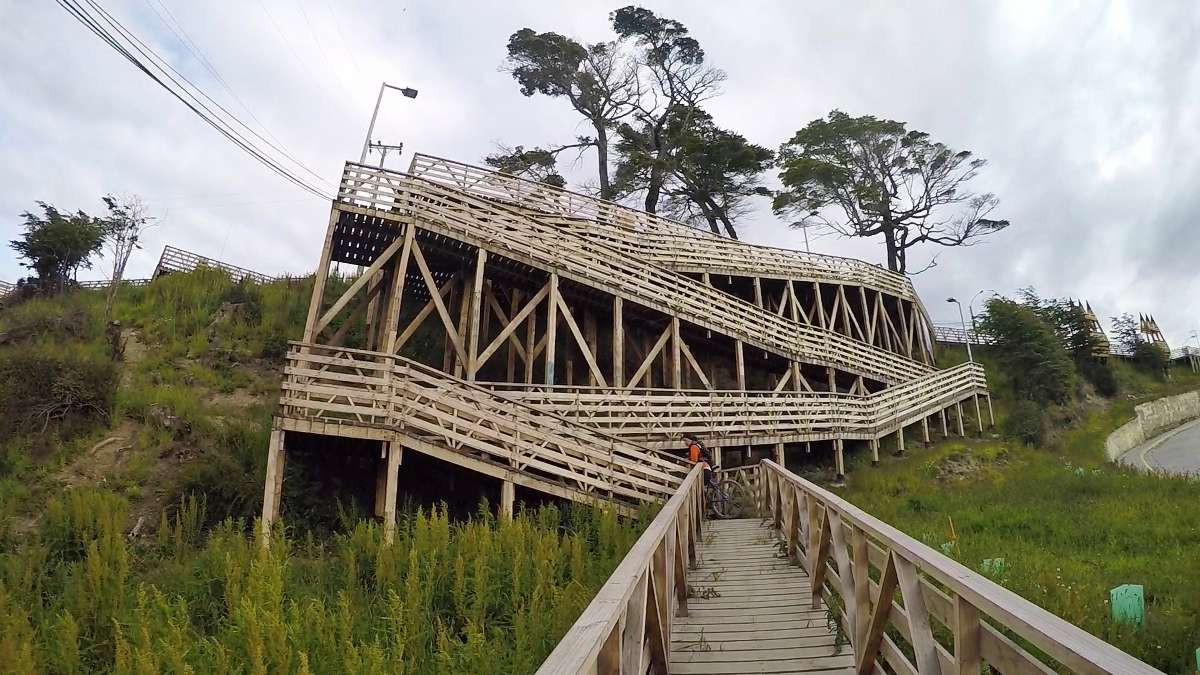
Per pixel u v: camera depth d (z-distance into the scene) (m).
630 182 34.12
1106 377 39.06
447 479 13.95
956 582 3.01
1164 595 8.12
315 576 9.34
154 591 8.00
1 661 6.36
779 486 11.55
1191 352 51.78
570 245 20.19
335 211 16.38
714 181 35.69
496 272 19.56
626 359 23.95
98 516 10.63
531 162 32.25
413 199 17.23
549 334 18.19
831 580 6.89
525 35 33.22
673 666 5.55
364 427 11.78
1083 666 2.02
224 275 23.91
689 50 36.62
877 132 39.78
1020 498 17.17
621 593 3.02
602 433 14.90
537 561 8.63
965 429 30.30
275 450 11.23
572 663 2.10
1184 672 5.71
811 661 5.57
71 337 18.42
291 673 6.24
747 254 27.33
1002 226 40.47
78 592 8.08
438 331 21.94
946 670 3.44
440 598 8.27
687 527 8.74
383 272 19.84
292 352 11.86
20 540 10.59
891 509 16.45
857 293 32.81
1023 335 34.84
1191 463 26.92
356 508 12.25
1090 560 10.37
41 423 13.80
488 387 16.41
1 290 26.91
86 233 27.92
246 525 11.96
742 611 7.21
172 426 14.52
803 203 40.22
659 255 23.75
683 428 18.83
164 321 19.81
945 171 40.22
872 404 25.42
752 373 26.70
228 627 7.15
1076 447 28.50
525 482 13.01
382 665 6.05
